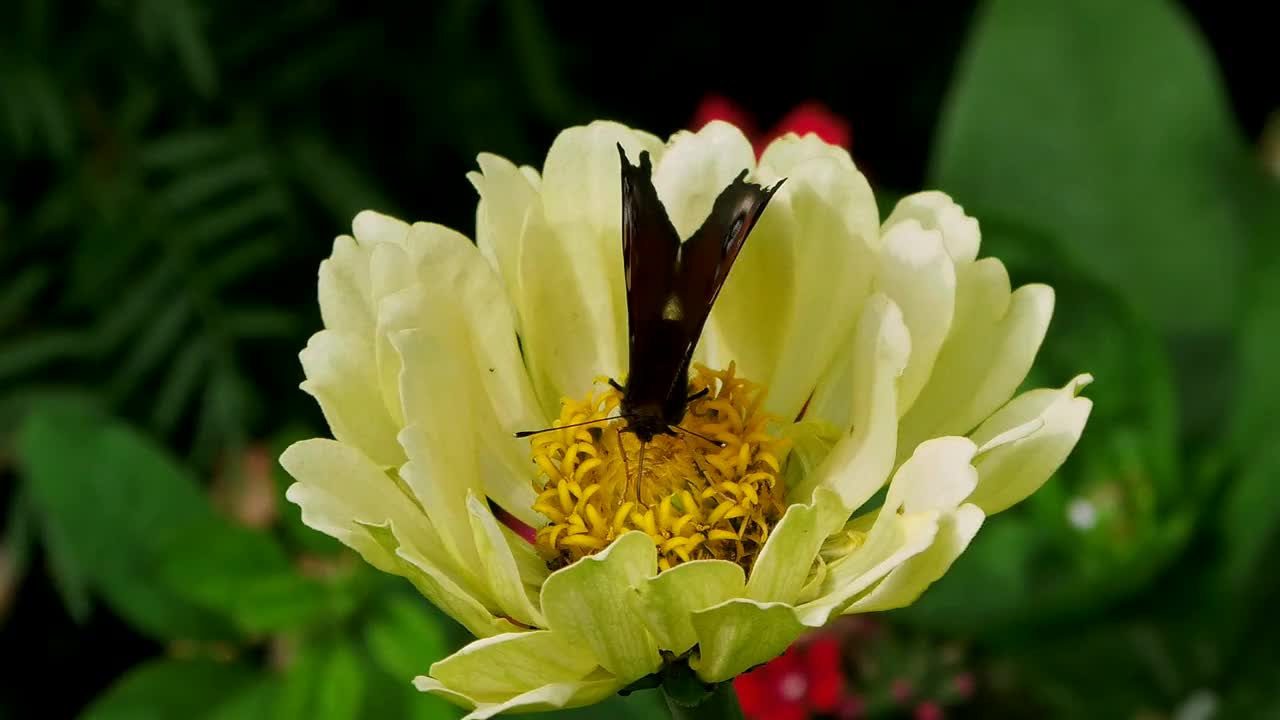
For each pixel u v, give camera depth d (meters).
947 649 0.42
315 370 0.32
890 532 0.31
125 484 0.40
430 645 0.38
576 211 0.34
